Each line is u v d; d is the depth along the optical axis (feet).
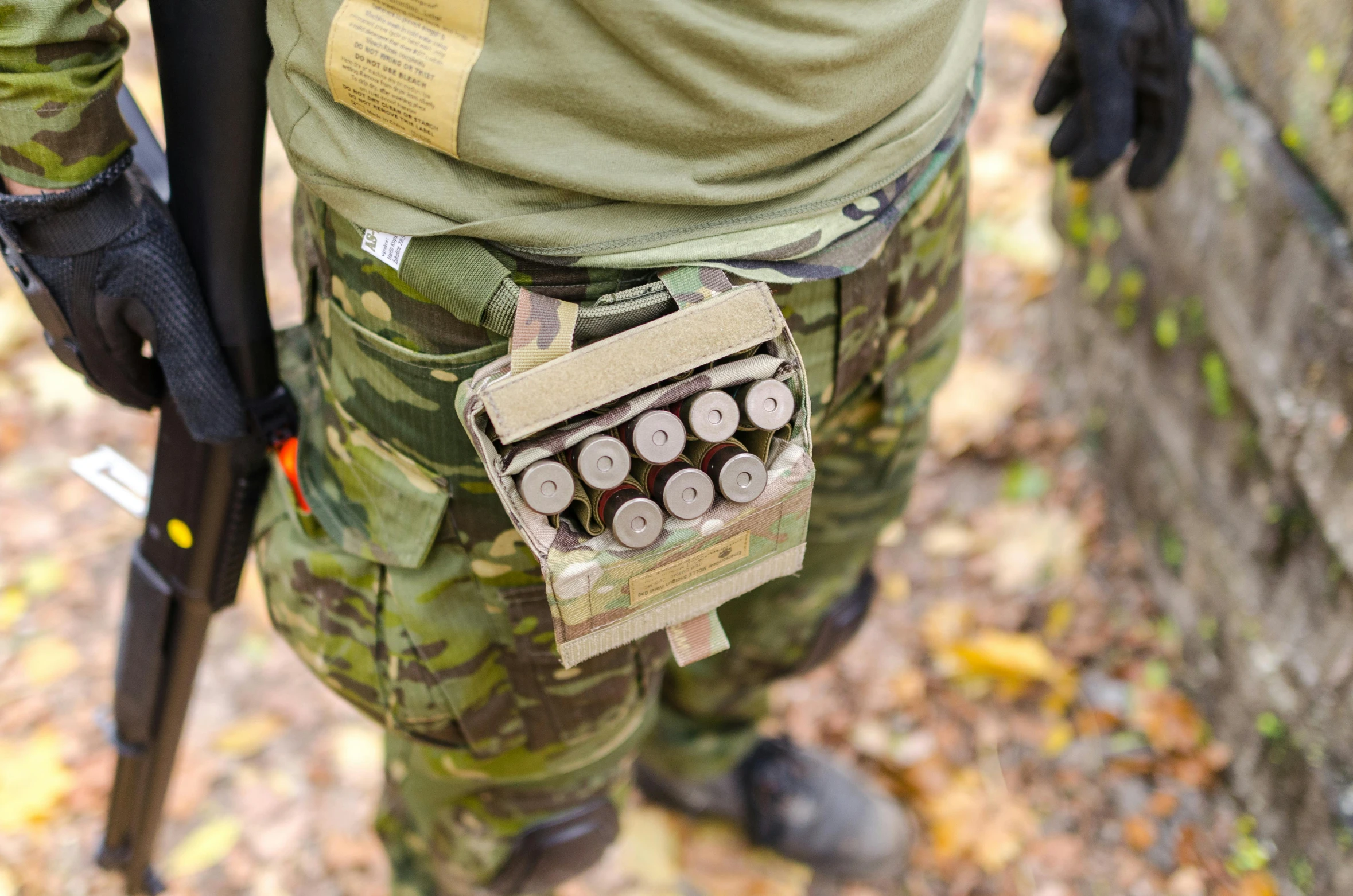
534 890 3.91
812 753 5.31
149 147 3.17
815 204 2.63
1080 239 6.50
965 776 5.43
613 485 2.44
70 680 5.80
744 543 2.68
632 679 3.34
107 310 2.82
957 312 3.70
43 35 2.38
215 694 5.78
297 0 2.44
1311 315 4.50
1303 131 4.59
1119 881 5.02
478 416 2.46
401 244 2.51
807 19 2.32
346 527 3.08
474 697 3.16
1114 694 5.60
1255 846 5.01
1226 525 5.18
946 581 6.11
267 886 5.15
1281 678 4.82
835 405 3.30
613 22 2.22
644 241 2.49
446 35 2.34
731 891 5.22
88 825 5.30
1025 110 8.35
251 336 2.99
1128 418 6.07
